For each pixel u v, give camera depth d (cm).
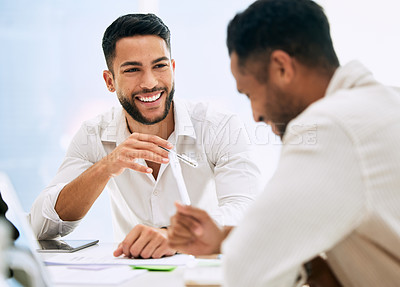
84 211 167
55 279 102
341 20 323
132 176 183
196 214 98
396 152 73
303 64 86
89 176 161
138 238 127
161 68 169
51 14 365
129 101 172
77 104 368
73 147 190
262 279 72
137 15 169
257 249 73
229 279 74
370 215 71
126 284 99
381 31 320
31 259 87
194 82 343
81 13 364
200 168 184
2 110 369
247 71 90
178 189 170
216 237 99
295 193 72
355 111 75
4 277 81
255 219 74
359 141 73
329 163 73
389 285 77
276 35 86
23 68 367
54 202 166
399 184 72
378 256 76
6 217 85
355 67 85
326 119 75
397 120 75
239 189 166
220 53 342
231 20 93
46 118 369
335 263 85
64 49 367
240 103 338
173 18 347
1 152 368
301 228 71
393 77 319
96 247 149
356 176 71
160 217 182
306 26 86
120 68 169
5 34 365
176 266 116
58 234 170
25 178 369
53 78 367
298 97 88
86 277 104
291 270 73
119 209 196
